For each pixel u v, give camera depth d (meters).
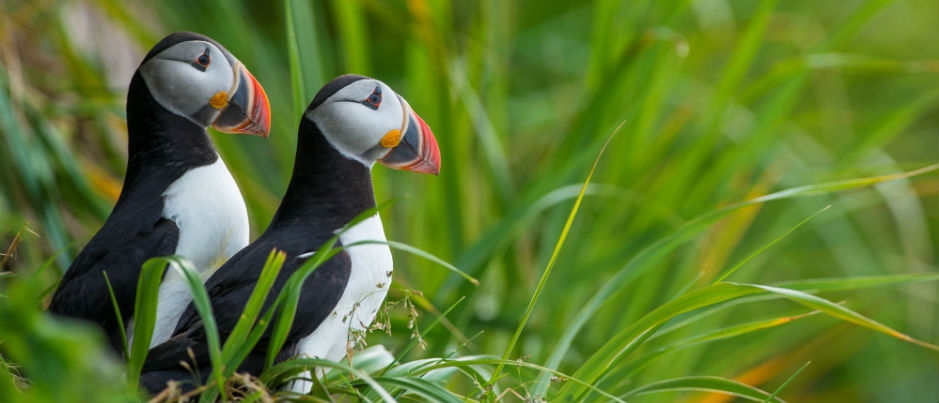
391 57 13.99
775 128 10.52
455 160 10.12
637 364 6.49
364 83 6.18
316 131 6.14
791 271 13.74
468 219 10.54
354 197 6.16
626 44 10.77
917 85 15.70
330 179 6.14
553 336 9.51
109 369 3.93
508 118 12.96
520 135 13.05
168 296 5.96
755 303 13.27
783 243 11.17
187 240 6.11
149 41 10.35
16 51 9.86
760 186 10.63
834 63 10.27
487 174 10.54
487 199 10.71
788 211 11.04
